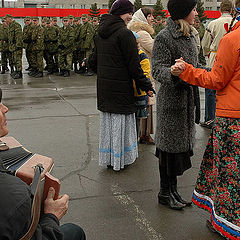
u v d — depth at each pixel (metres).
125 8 3.56
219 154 2.47
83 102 7.71
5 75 12.31
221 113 2.42
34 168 1.63
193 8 2.74
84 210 3.15
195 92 2.92
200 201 2.79
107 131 3.90
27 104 7.51
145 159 4.36
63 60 12.07
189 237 2.75
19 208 1.25
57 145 4.87
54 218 1.55
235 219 2.43
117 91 3.68
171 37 2.76
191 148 2.99
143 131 4.91
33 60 12.02
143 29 4.50
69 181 3.74
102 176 3.87
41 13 26.70
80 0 50.09
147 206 3.23
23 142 4.98
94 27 12.55
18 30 11.15
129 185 3.66
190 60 2.80
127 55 3.54
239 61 2.27
